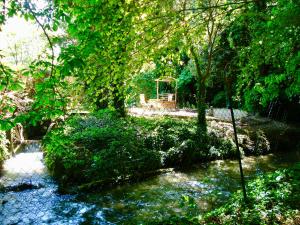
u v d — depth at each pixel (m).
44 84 4.02
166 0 5.14
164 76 6.97
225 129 16.70
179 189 11.19
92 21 4.25
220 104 24.72
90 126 14.73
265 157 15.56
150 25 4.99
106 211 9.41
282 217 5.84
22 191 10.75
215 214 6.47
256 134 16.69
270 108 20.86
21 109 11.25
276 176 8.38
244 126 18.00
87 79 5.03
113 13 4.45
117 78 5.50
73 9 4.29
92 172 11.53
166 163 13.48
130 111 19.92
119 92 5.75
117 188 11.30
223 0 11.03
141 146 13.56
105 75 5.11
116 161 12.16
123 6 4.62
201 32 6.38
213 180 12.18
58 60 4.02
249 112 21.23
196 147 14.34
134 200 10.22
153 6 5.03
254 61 6.92
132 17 4.76
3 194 10.42
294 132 17.94
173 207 9.63
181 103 26.89
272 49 6.52
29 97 13.70
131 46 4.94
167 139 14.41
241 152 15.41
